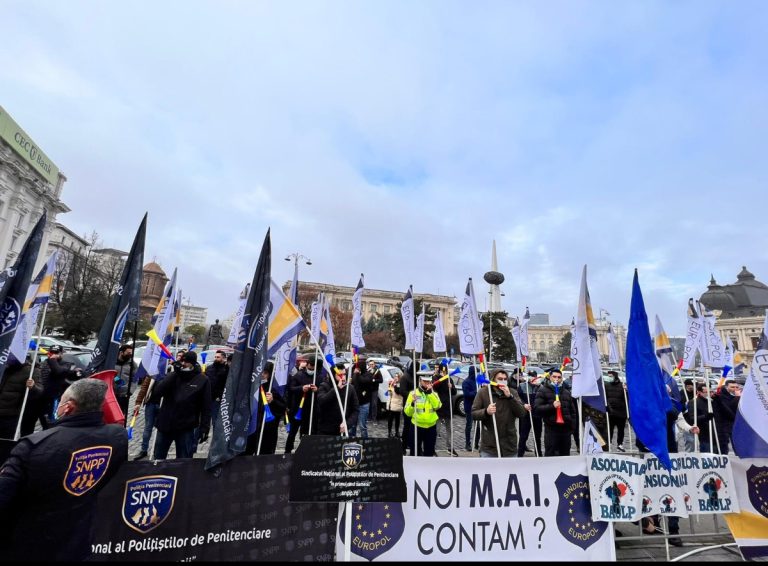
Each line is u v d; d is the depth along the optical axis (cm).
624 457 455
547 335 10094
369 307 8475
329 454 368
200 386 586
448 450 918
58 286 3344
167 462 338
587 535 427
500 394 596
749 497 482
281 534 356
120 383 738
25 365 611
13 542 224
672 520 507
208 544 336
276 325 455
